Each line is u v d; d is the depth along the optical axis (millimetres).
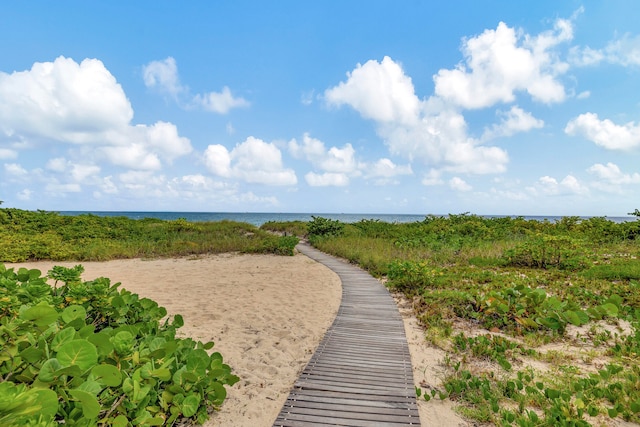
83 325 2729
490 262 11719
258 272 11680
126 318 3895
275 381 4180
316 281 10172
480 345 4996
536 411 3492
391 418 3350
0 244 13641
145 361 2863
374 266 12094
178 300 7949
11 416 1503
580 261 10445
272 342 5453
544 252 11055
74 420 2141
